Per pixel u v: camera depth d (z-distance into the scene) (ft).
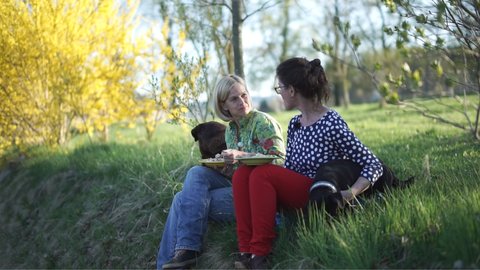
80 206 21.72
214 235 14.34
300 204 12.17
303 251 11.46
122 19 29.71
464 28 15.72
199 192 13.65
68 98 28.35
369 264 10.36
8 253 22.72
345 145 11.91
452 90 19.58
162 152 22.89
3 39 26.81
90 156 25.68
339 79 82.99
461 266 9.28
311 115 12.50
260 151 13.56
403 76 17.13
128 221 18.11
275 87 12.78
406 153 19.35
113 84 29.60
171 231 14.11
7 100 27.91
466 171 14.60
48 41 27.09
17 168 28.86
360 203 12.46
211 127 15.40
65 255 19.54
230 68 24.53
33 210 24.54
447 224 10.25
